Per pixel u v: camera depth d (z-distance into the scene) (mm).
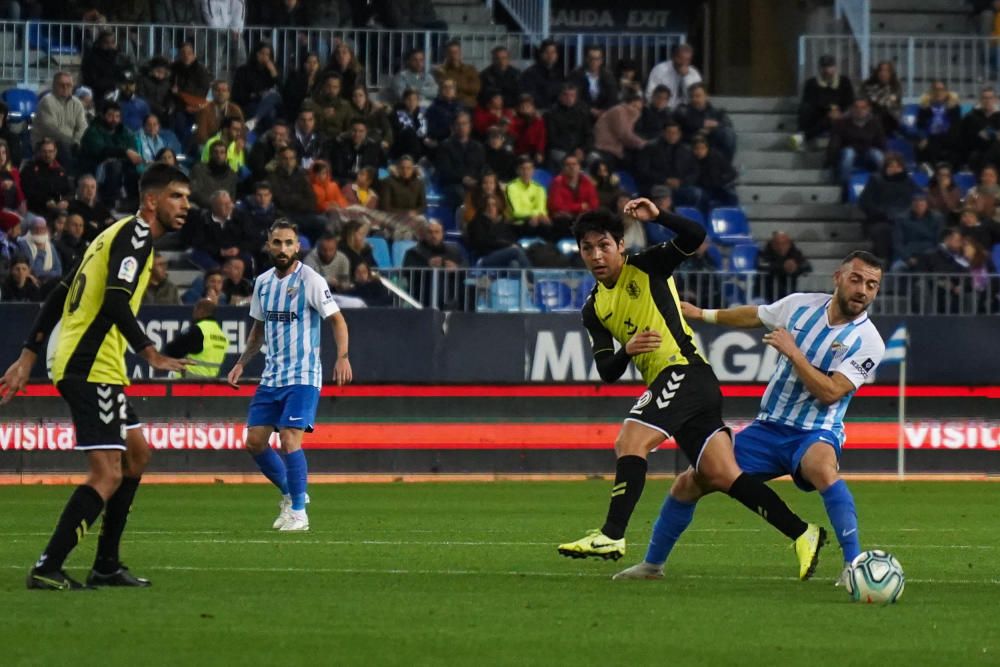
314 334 40781
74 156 71625
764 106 86875
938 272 69062
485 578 29453
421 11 84000
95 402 25469
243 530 40438
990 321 65562
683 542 37844
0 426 60562
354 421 62719
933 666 19859
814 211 80812
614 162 77938
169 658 19875
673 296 28453
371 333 62719
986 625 23484
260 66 76250
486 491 57125
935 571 31797
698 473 28500
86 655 20016
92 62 74875
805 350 28719
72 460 61094
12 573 29391
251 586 27672
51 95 71750
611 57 92062
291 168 69688
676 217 27734
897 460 65562
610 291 28562
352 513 46875
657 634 22250
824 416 28781
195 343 61000
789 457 29000
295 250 40781
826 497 28328
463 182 73562
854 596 26172
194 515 45562
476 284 66375
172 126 74938
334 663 19641
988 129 81125
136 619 23125
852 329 28562
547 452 64000
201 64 76375
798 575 30281
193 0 80562
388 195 71312
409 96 76750
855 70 90938
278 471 40844
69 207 65562
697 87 79625
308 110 73125
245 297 64750
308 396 40500
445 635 21969
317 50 80812
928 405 65625
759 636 22172
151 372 61344
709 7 101938
